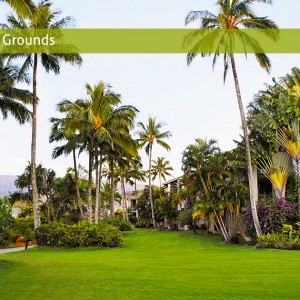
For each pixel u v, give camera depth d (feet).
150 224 229.04
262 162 101.55
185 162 120.16
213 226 141.69
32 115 88.43
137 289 31.55
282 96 95.76
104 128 102.83
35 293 29.81
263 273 41.06
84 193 163.02
